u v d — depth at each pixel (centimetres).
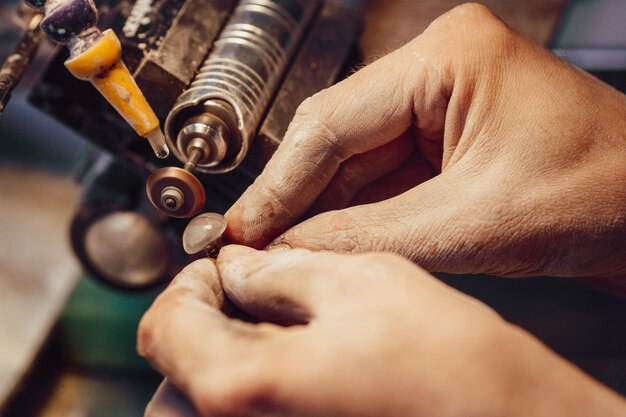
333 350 46
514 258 67
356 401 45
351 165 76
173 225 96
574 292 112
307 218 76
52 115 80
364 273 52
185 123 71
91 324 122
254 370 46
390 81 71
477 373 46
